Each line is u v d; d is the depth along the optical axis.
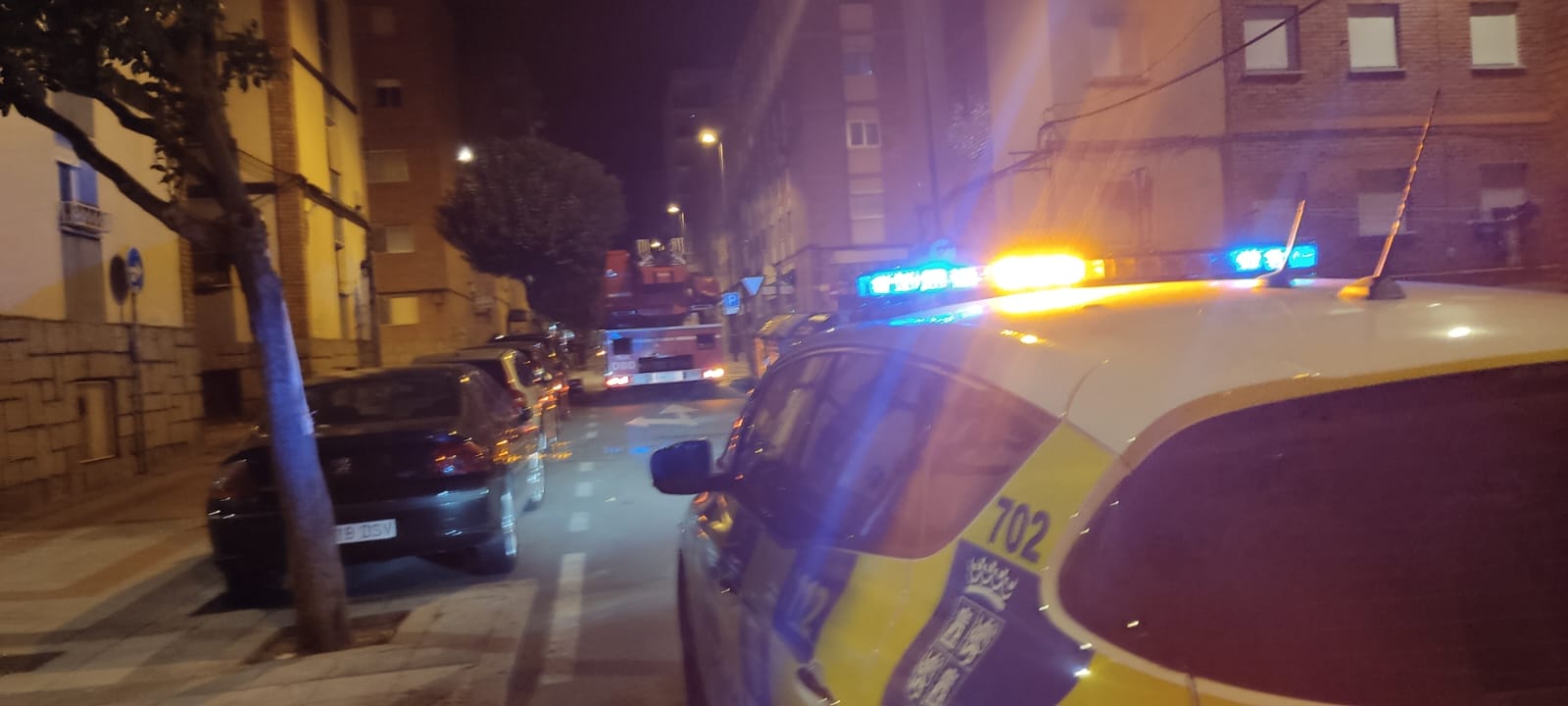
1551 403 1.95
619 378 26.28
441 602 7.88
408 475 7.87
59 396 14.38
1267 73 20.70
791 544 3.14
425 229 45.81
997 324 2.64
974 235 23.70
